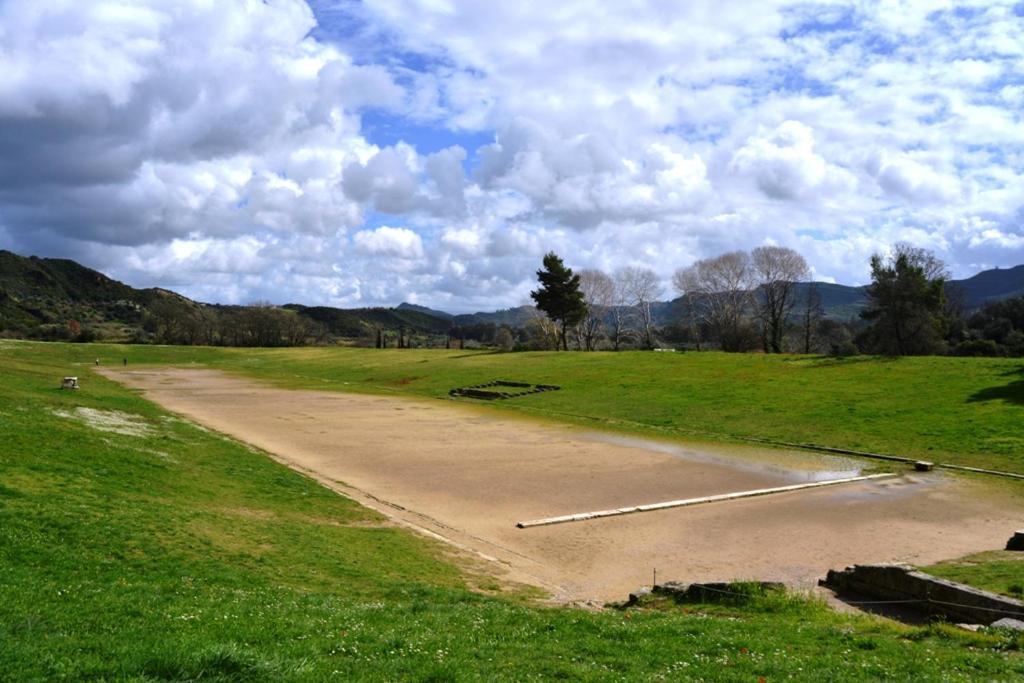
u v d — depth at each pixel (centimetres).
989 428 3972
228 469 2917
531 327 15088
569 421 5234
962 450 3709
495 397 6706
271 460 3384
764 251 10375
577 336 13300
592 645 1113
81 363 10675
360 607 1341
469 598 1570
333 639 1049
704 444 4222
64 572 1355
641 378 6962
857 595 1656
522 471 3378
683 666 1012
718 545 2223
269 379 9075
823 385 5684
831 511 2664
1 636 891
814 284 10481
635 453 3912
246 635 1027
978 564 1889
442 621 1246
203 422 4744
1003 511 2661
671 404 5594
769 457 3812
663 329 15038
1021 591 1541
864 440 4075
